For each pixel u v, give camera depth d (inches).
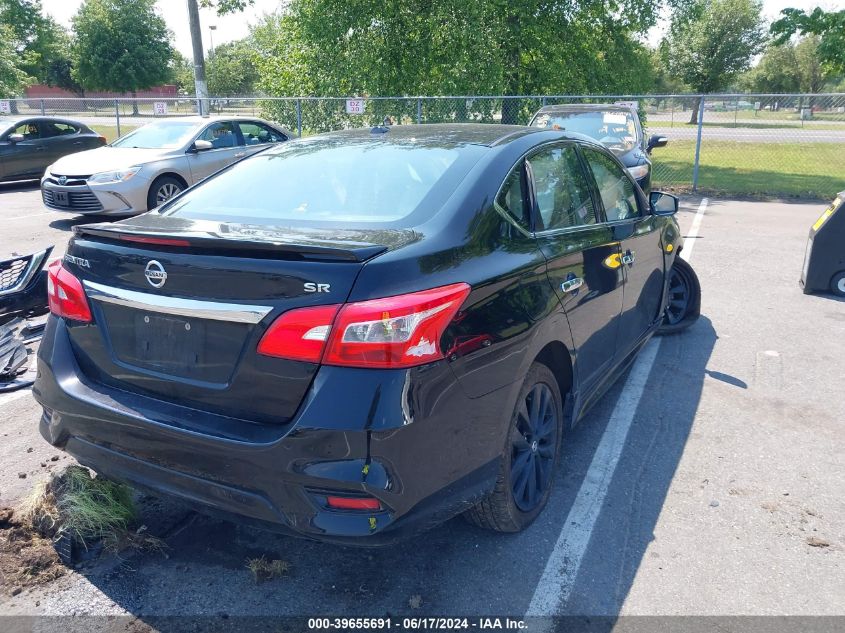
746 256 359.6
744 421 173.0
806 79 2518.5
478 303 102.7
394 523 93.0
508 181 124.6
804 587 112.6
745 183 656.4
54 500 123.2
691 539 125.1
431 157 128.7
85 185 411.8
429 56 666.8
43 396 114.8
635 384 195.2
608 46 755.4
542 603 108.8
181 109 1898.4
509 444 114.3
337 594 110.7
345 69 673.6
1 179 585.9
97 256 108.6
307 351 90.7
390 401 89.7
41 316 237.8
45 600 108.0
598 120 466.9
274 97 695.7
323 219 114.9
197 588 111.6
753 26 1925.4
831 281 284.2
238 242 93.9
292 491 92.2
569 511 133.4
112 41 2071.9
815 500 138.1
